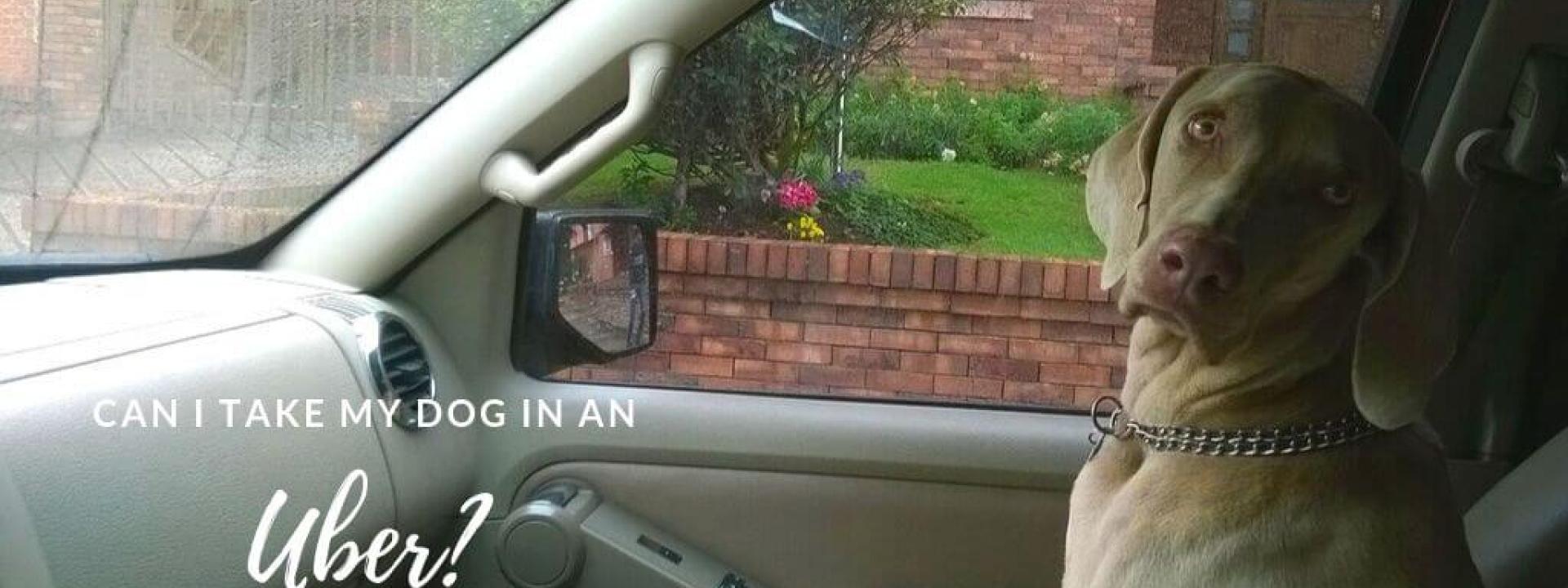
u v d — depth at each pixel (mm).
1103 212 2025
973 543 2625
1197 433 1921
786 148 2916
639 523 2645
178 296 2156
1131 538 1894
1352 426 1881
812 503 2631
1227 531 1821
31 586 1511
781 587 2650
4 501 1501
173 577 1729
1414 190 1838
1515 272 2717
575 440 2641
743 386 2799
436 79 2416
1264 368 1875
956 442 2613
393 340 2381
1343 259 1814
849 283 2912
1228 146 1799
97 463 1646
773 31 2857
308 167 2465
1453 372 2779
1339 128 1788
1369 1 2771
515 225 2607
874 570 2635
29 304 1962
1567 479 2229
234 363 1954
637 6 2279
